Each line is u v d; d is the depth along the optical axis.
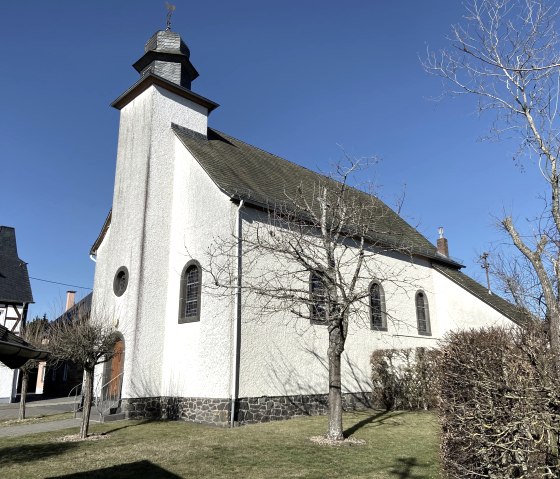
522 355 5.16
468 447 5.42
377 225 21.05
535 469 4.61
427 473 7.69
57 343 11.81
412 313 20.14
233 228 13.95
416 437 10.66
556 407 4.62
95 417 14.20
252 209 14.63
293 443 10.07
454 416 5.85
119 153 18.14
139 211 15.97
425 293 21.36
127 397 14.09
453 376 5.97
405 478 7.45
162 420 13.90
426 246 23.08
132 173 16.97
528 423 4.61
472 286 21.56
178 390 14.30
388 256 19.66
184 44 19.30
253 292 12.30
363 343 17.28
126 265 15.84
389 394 16.48
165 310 15.57
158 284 15.55
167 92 17.84
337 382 10.62
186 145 16.62
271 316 14.20
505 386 4.96
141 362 14.54
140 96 17.98
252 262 13.99
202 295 14.34
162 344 15.23
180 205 16.25
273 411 13.56
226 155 18.19
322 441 10.18
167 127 17.42
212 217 14.80
